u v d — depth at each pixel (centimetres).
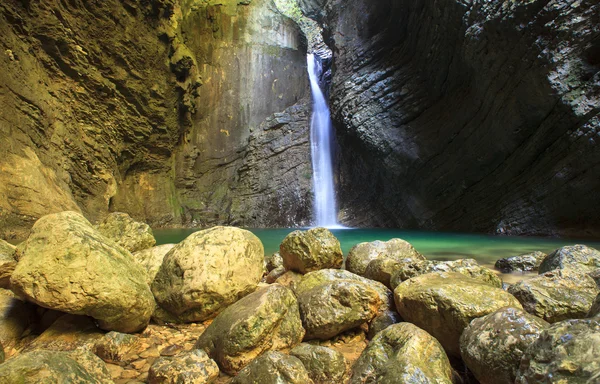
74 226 339
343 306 348
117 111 1762
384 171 1872
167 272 402
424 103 1747
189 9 2242
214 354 294
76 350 255
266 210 2319
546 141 1241
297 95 2686
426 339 269
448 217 1694
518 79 1223
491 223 1487
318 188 2331
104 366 253
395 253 580
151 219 1978
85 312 315
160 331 365
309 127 2480
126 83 1747
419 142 1722
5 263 397
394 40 1948
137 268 388
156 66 1891
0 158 1040
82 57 1543
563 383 164
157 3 1780
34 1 1340
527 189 1345
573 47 1084
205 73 2358
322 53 3019
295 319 328
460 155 1572
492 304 295
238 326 287
